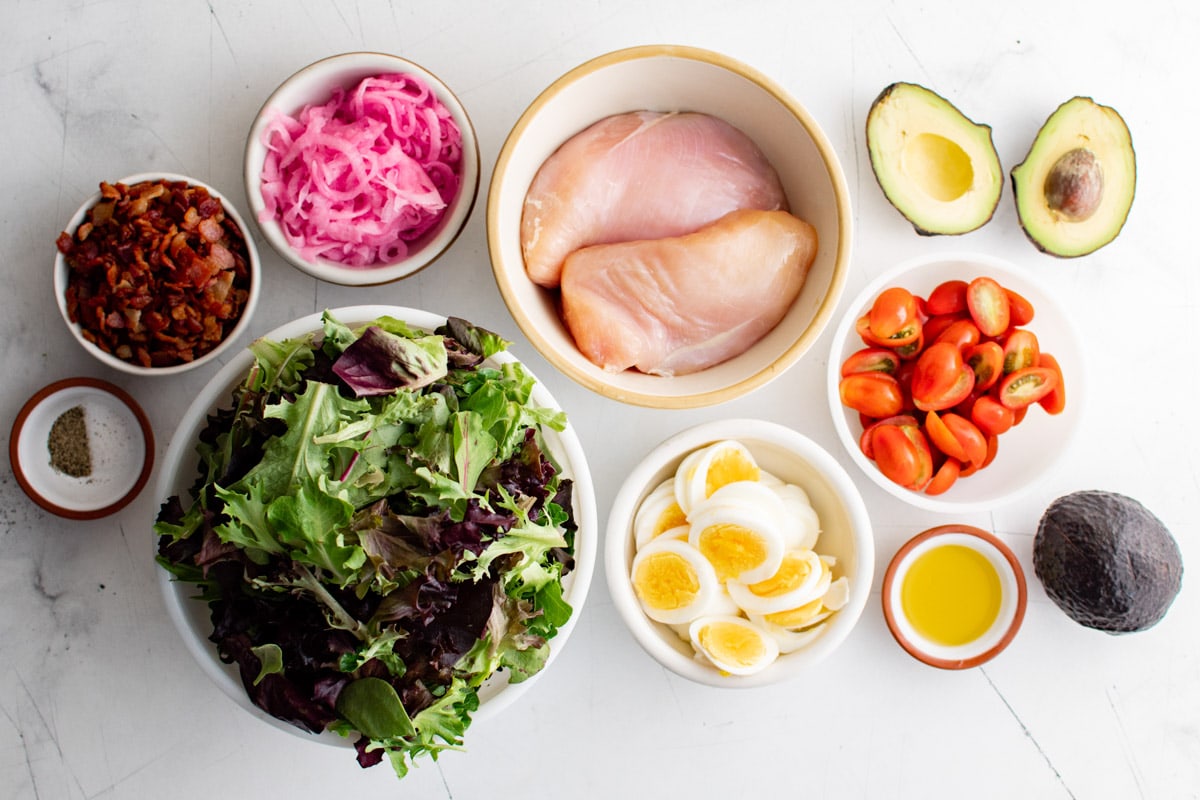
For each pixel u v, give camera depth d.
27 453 0.87
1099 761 0.95
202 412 0.79
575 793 0.94
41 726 0.90
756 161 0.88
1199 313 0.95
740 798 0.94
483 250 0.92
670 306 0.85
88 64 0.91
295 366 0.77
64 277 0.85
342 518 0.71
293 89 0.84
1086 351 0.92
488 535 0.73
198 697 0.91
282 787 0.92
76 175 0.90
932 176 0.94
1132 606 0.89
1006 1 0.94
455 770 0.93
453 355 0.78
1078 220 0.92
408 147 0.87
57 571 0.90
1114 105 0.95
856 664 0.95
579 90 0.83
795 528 0.89
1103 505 0.90
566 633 0.82
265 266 0.91
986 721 0.95
